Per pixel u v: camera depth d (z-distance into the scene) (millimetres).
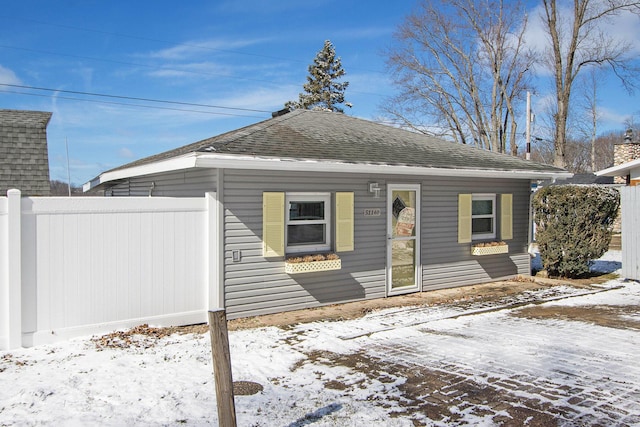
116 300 7168
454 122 32312
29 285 6500
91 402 4652
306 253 8953
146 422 4223
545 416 4340
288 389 5035
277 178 8516
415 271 10625
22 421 4230
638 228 11789
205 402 4656
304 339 6984
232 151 7785
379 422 4230
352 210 9469
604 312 8719
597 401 4668
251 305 8328
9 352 6246
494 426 4148
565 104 25344
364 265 9789
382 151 10133
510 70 30188
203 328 7578
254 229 8289
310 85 42625
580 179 34719
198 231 7848
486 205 12125
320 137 10227
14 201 6383
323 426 4152
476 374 5453
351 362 5930
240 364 5848
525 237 12797
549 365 5750
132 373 5461
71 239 6801
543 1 25297
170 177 10078
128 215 7238
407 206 10469
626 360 5914
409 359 6031
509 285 11625
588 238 12086
